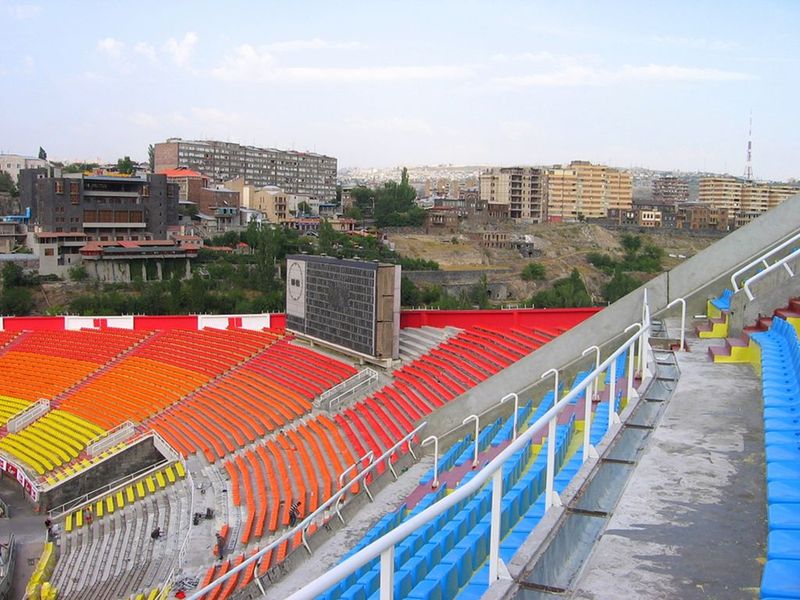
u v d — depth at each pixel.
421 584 11.12
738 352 18.19
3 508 45.22
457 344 41.53
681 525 9.02
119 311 112.88
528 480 14.83
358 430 36.03
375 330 41.16
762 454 11.38
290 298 51.66
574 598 7.47
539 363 28.53
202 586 27.38
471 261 188.38
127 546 35.56
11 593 35.69
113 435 47.59
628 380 15.73
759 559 8.10
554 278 180.50
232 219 180.12
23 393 58.12
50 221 133.12
